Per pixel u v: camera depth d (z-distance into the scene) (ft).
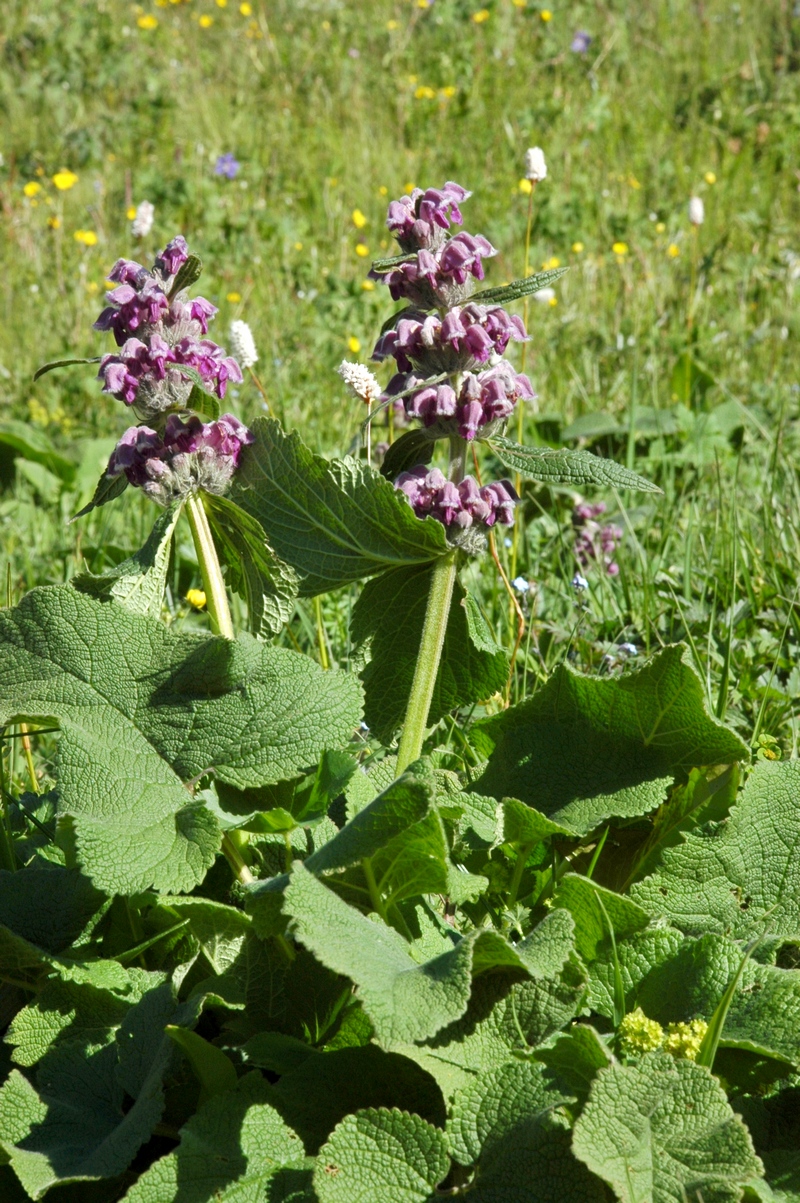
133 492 15.34
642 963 5.66
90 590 6.27
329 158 28.99
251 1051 5.25
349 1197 4.61
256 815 5.69
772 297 21.01
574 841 6.64
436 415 6.25
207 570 6.45
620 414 16.42
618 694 6.48
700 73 33.40
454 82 33.30
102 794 5.53
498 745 6.79
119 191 27.81
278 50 36.42
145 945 5.61
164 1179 4.72
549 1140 4.70
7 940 5.53
